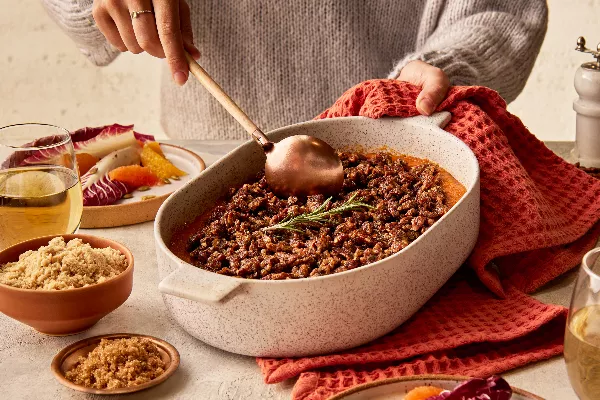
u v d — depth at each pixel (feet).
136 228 5.18
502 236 4.76
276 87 6.63
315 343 4.19
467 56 5.86
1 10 10.09
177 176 5.57
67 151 4.79
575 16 9.66
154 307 4.60
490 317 4.49
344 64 6.53
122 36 5.57
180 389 4.15
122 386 4.08
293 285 4.08
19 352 4.34
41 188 4.68
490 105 5.30
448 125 5.17
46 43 10.27
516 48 6.06
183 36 5.50
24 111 10.58
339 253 4.49
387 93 5.28
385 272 4.18
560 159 5.30
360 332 4.22
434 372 4.20
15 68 10.36
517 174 4.94
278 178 4.87
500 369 4.20
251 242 4.58
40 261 4.39
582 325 3.79
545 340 4.38
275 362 4.20
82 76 10.43
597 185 5.20
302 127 5.17
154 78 10.44
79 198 4.82
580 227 4.96
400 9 6.48
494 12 6.15
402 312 4.31
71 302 4.27
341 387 4.09
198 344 4.38
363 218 4.72
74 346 4.24
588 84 5.60
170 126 7.06
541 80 10.08
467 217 4.55
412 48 6.61
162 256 4.31
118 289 4.36
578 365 3.77
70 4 6.44
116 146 5.58
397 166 5.06
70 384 4.06
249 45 6.55
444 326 4.43
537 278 4.71
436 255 4.39
